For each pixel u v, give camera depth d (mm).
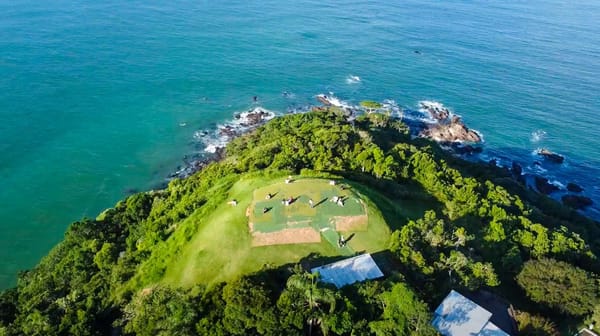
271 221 83000
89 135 160750
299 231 80875
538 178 157750
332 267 72250
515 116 191500
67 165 145625
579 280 78000
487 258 87000
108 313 76438
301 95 198875
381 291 64875
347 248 78188
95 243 98375
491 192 113938
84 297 82562
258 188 93188
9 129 159250
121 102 181500
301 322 59281
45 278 92375
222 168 118500
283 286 69562
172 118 174750
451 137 177125
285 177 99250
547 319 72188
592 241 115875
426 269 73875
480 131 182750
